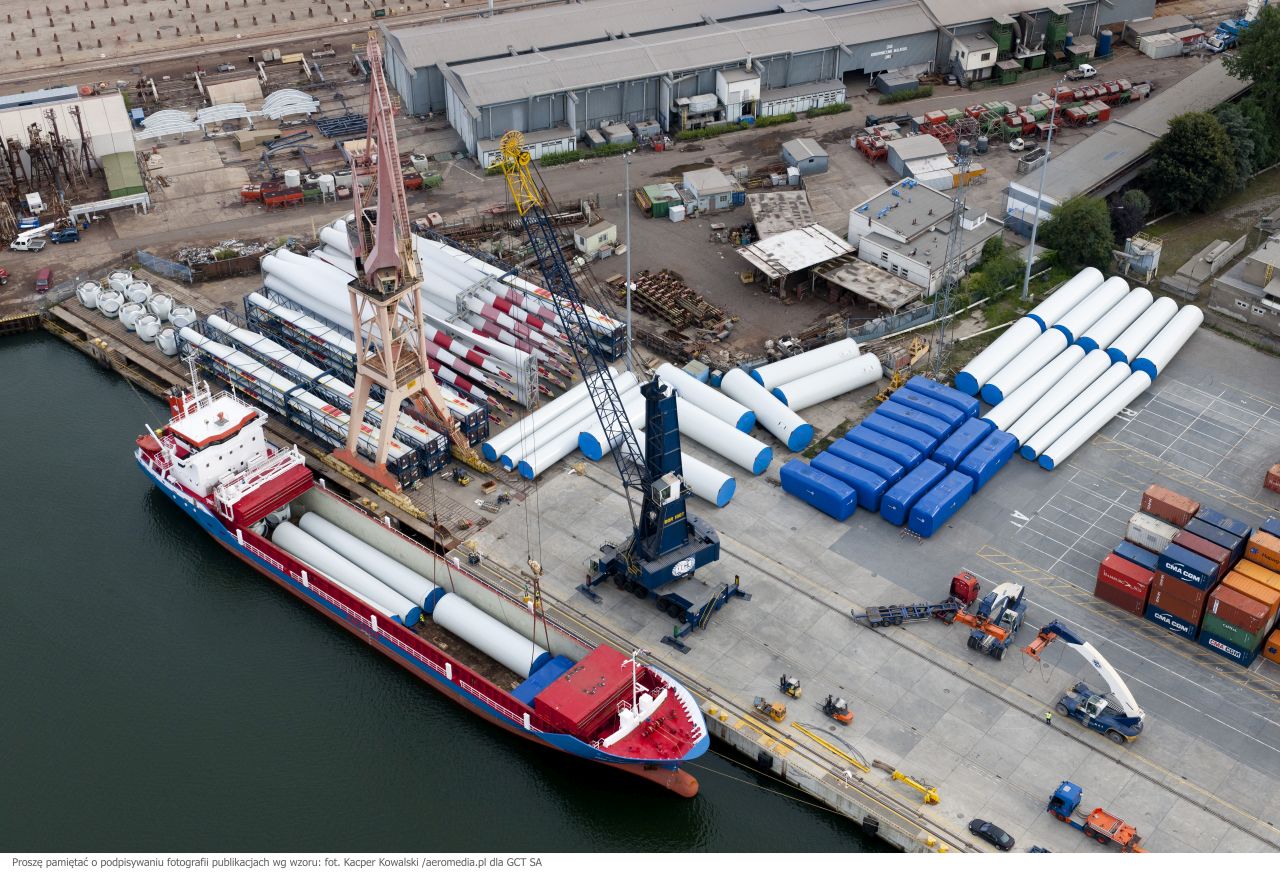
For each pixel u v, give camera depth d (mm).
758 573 153250
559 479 168625
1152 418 176375
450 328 184375
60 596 157000
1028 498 163750
